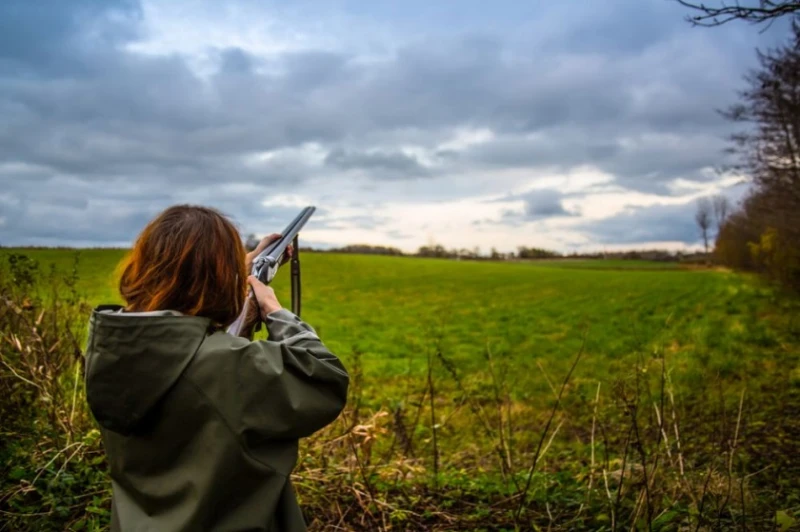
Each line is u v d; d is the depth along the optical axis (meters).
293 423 1.45
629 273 51.66
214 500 1.38
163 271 1.50
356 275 46.28
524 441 7.53
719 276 43.44
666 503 3.83
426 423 8.01
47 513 3.07
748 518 3.59
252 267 1.96
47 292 5.03
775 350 13.50
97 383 1.38
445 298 33.94
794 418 7.16
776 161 18.44
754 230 36.28
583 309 27.41
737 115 15.44
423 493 4.47
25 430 3.64
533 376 13.16
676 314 23.72
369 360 16.58
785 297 24.52
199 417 1.39
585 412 8.33
